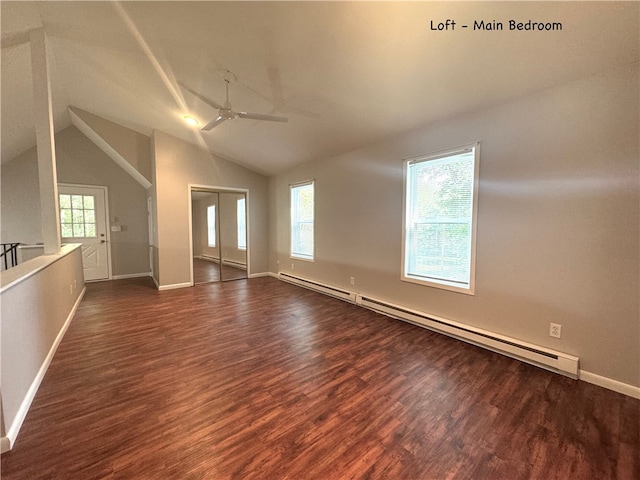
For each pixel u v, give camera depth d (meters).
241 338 2.99
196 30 2.40
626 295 2.04
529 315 2.50
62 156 5.42
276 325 3.38
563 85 2.25
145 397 1.98
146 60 2.97
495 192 2.67
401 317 3.51
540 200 2.40
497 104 2.63
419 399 1.97
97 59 3.15
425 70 2.39
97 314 3.74
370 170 3.96
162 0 2.13
